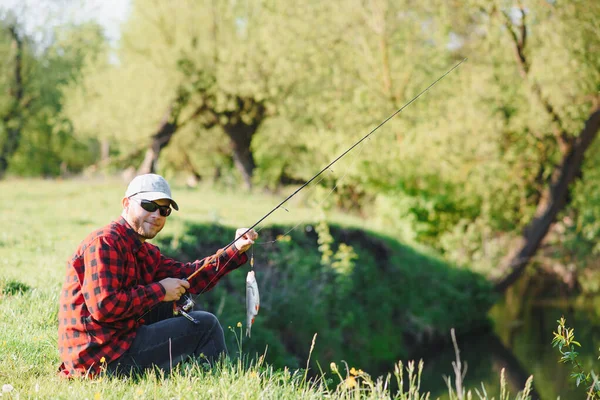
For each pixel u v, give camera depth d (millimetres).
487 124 17906
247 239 4418
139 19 25359
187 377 3789
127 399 3484
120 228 3930
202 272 4379
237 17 24797
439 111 18641
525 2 16406
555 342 4637
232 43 24312
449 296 16172
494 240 19172
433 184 17812
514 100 18234
